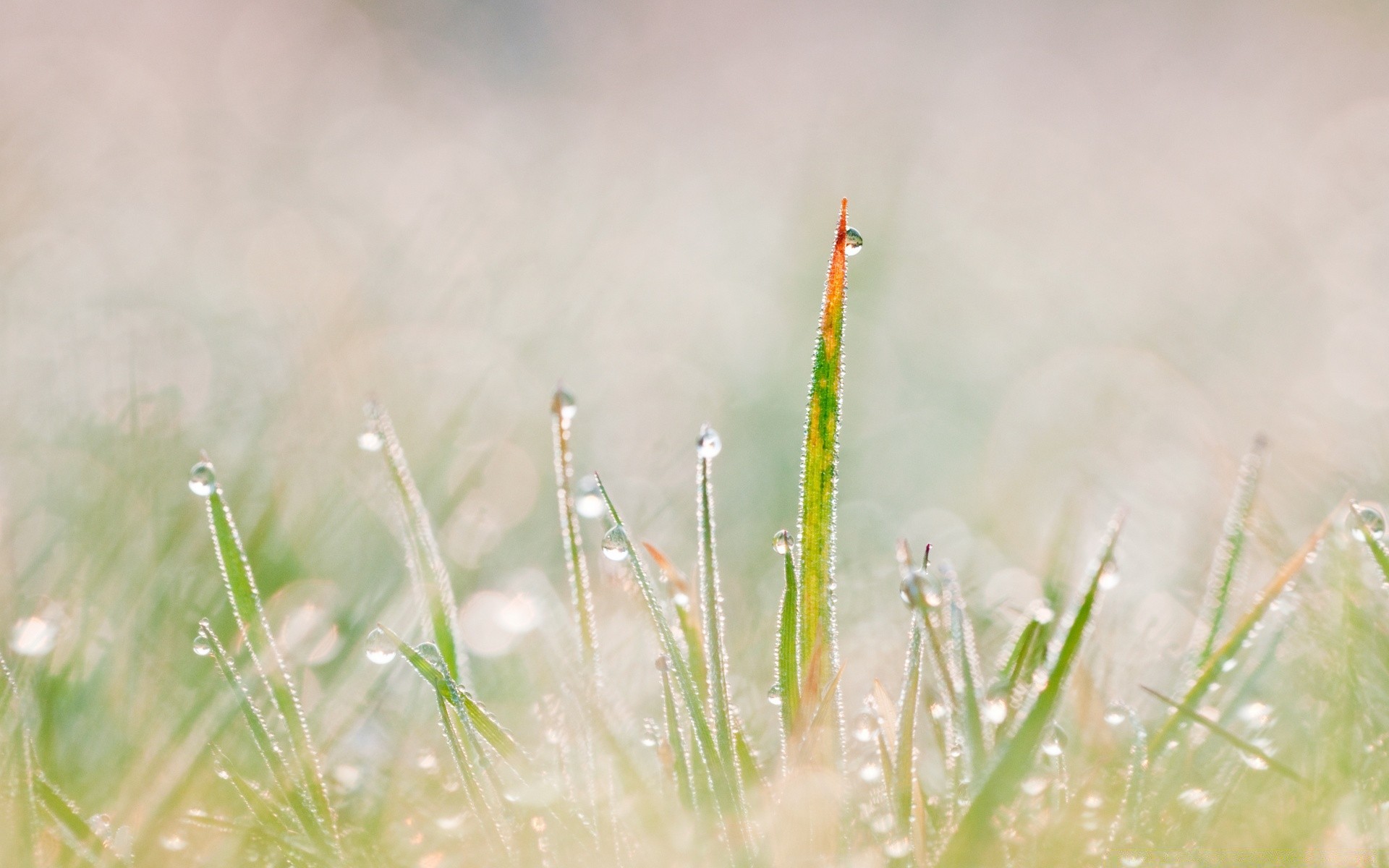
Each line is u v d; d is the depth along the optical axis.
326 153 2.15
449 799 0.53
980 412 1.12
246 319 1.06
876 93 2.65
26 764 0.51
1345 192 1.79
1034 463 0.94
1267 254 1.56
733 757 0.51
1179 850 0.51
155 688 0.54
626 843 0.51
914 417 1.12
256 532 0.57
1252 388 1.08
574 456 0.88
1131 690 0.55
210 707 0.52
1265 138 2.20
